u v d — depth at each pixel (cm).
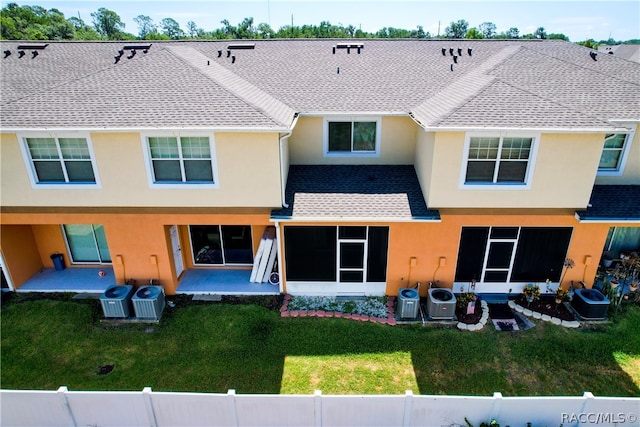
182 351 1184
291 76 1598
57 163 1233
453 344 1203
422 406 823
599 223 1286
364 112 1401
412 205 1314
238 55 1753
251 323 1292
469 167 1223
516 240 1350
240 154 1209
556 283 1410
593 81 1395
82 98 1232
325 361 1143
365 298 1420
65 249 1555
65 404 847
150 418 855
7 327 1280
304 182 1437
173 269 1432
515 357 1156
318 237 1348
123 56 1744
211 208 1294
